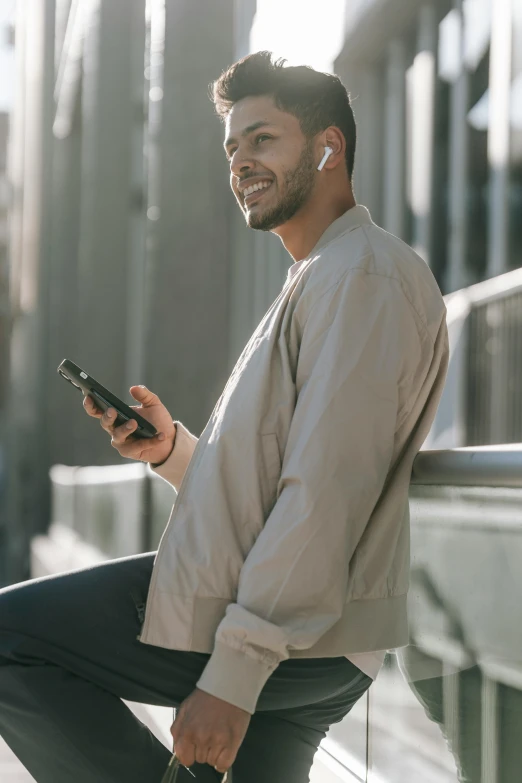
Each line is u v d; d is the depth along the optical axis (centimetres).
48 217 2122
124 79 1438
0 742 582
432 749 225
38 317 2103
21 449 2505
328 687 209
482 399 649
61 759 205
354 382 189
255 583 184
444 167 805
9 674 205
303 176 226
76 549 1098
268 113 226
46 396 2028
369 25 834
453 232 793
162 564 200
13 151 2794
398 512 209
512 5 707
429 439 703
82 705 204
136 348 1455
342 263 200
